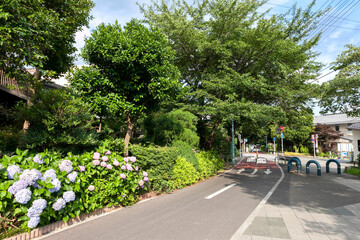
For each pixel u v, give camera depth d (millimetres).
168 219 4754
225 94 12633
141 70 6902
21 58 5492
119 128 13086
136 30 6793
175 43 12547
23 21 5250
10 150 6762
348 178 11328
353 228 4203
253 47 12352
